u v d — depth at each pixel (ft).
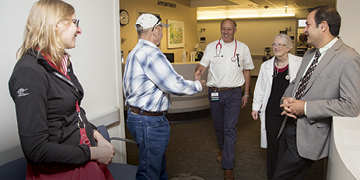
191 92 5.88
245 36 45.70
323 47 5.41
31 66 3.13
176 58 29.50
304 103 5.30
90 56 6.84
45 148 3.16
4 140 4.99
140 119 5.83
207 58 9.73
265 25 44.14
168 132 6.21
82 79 6.65
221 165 9.82
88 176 3.70
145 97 5.73
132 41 22.54
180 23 29.43
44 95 3.18
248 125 15.71
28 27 3.37
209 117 17.37
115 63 7.77
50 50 3.35
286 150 6.98
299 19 42.55
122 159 8.34
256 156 11.01
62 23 3.44
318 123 5.39
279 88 8.04
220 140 10.21
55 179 3.49
